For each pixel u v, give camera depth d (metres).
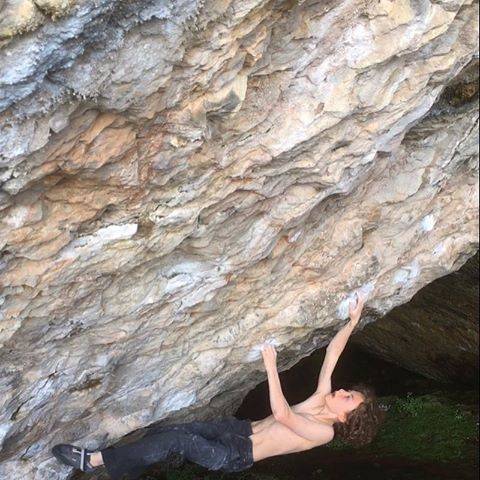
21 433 5.11
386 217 5.79
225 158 4.36
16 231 3.92
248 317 5.73
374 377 10.78
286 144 4.45
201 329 5.54
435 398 9.77
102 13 3.26
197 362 5.73
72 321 4.65
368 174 5.27
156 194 4.29
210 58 3.75
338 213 5.52
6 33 3.14
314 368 10.42
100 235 4.28
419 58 4.53
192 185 4.38
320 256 5.64
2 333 4.35
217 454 5.58
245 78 4.01
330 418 5.63
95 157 3.82
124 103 3.64
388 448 8.95
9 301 4.27
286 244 5.30
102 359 5.09
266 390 9.50
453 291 8.95
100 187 4.04
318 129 4.46
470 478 8.30
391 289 6.39
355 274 5.93
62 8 3.16
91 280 4.46
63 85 3.42
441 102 5.26
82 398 5.28
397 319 9.97
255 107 4.24
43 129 3.51
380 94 4.52
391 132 4.89
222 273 5.11
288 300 5.81
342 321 6.21
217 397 6.73
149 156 4.05
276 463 8.60
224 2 3.55
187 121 3.96
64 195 3.97
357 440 5.65
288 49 4.11
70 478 6.32
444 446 8.91
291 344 6.16
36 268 4.17
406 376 10.80
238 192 4.63
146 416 5.75
